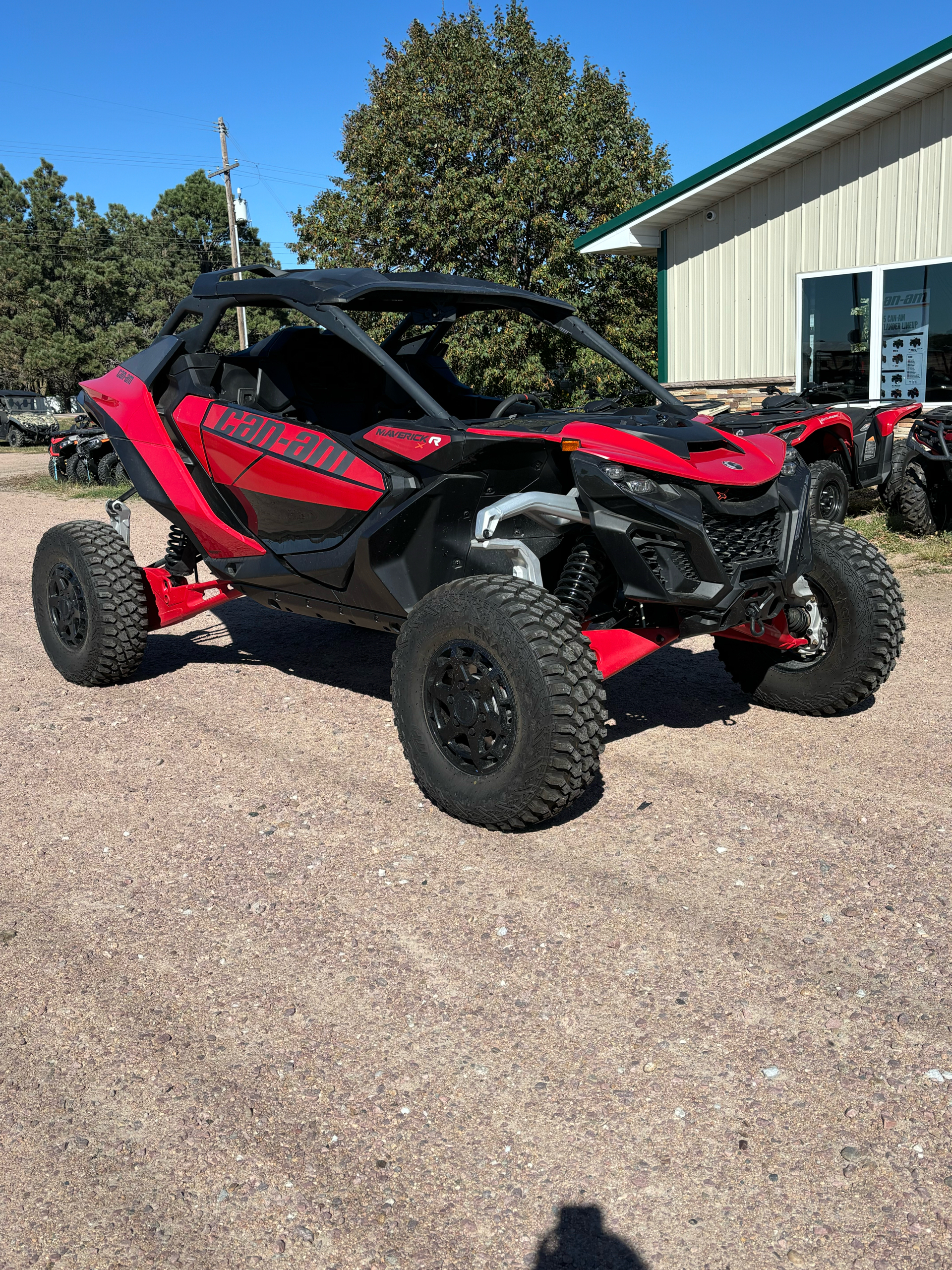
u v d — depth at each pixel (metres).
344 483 4.07
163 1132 2.25
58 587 5.43
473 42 24.92
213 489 4.88
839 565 4.27
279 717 4.92
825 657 4.42
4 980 2.83
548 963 2.82
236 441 4.57
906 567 7.68
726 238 12.40
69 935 3.05
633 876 3.27
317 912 3.13
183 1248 1.96
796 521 3.90
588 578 3.79
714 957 2.81
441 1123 2.25
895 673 5.18
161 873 3.41
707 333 12.88
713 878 3.23
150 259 79.56
